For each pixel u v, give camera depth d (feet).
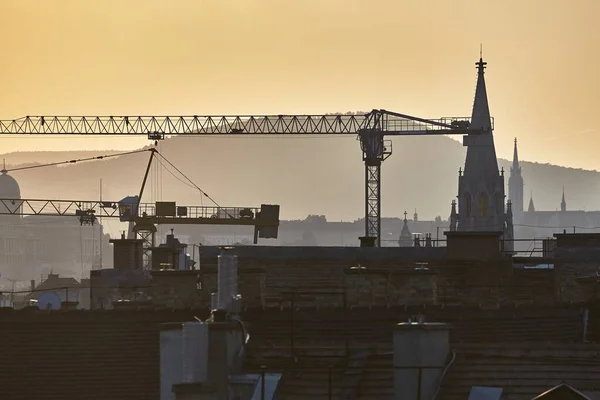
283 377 513.04
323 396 507.71
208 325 502.79
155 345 649.20
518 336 640.17
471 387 493.36
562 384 439.22
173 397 486.79
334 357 533.14
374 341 598.34
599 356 524.52
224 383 501.56
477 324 649.20
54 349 646.74
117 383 630.33
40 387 634.02
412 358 490.08
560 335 649.20
